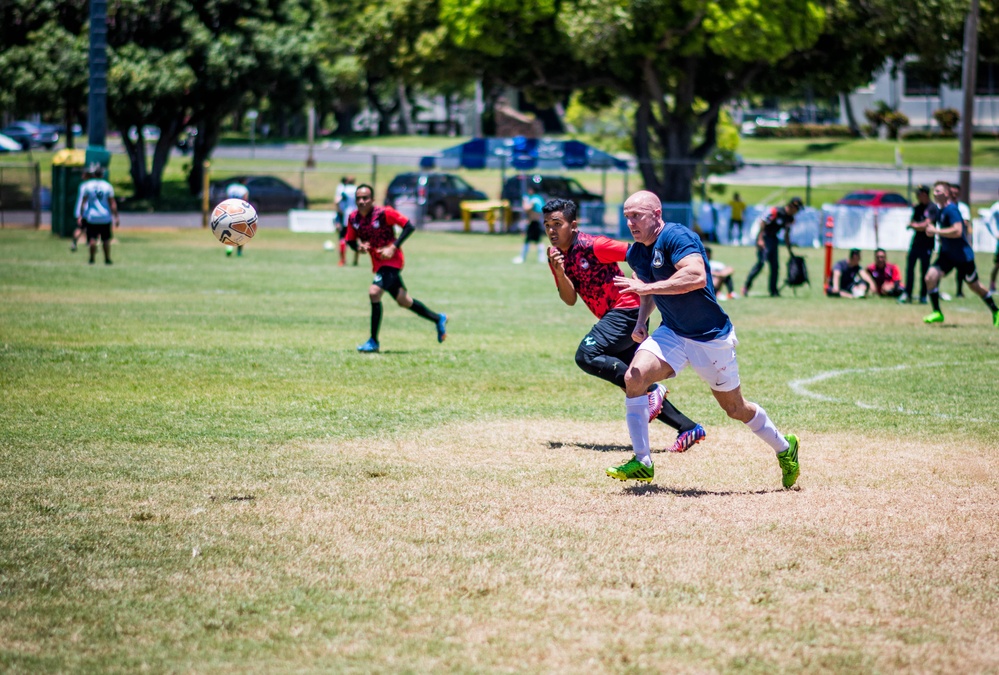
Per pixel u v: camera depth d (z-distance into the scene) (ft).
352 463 62.28
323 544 47.09
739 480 60.23
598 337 66.28
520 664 34.83
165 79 376.68
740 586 42.34
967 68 282.56
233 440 67.72
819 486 58.59
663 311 56.85
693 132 397.19
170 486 56.29
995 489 57.88
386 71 396.57
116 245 258.78
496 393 86.99
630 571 43.86
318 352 106.42
